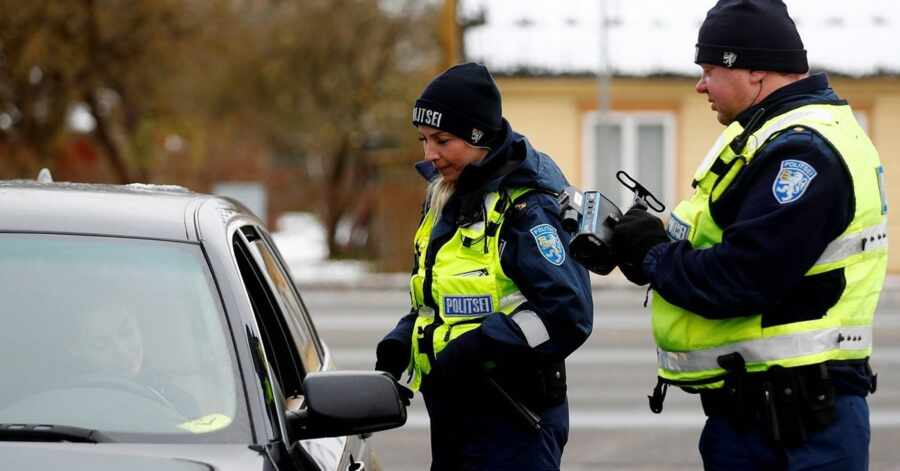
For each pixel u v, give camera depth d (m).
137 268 12.35
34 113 93.19
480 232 14.52
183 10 96.56
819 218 12.56
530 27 82.44
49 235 12.56
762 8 13.30
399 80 117.19
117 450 10.74
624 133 81.25
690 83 80.44
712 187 13.30
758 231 12.50
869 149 13.21
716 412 13.38
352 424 11.49
